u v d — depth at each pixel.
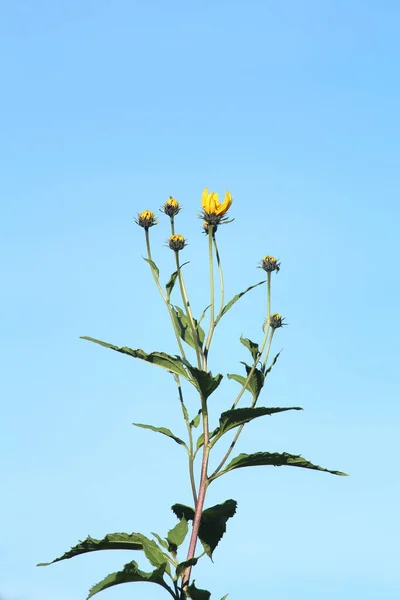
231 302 6.28
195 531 5.91
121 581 5.57
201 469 6.01
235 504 6.33
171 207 6.44
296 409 5.65
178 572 5.74
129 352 6.09
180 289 6.29
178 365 6.12
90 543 5.76
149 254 6.41
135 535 5.86
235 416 5.80
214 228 6.38
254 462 5.93
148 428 6.12
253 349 6.39
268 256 6.53
